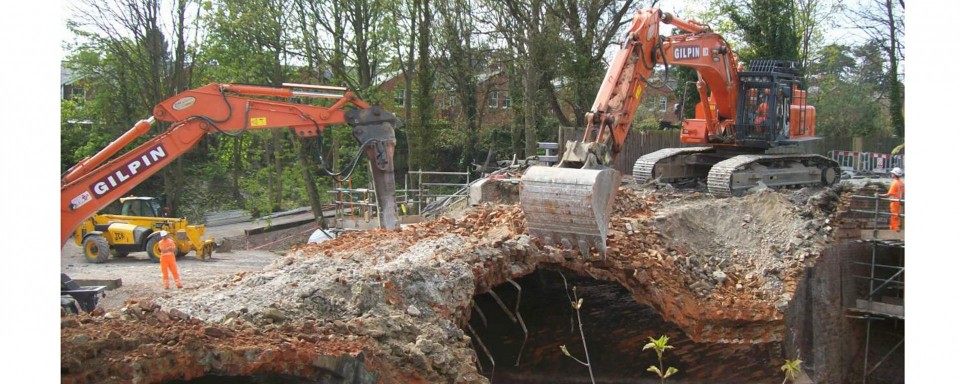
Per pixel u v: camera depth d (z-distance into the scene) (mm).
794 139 19188
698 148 19797
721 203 16547
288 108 13219
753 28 32031
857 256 16672
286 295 10125
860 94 33625
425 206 24188
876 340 17141
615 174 11969
